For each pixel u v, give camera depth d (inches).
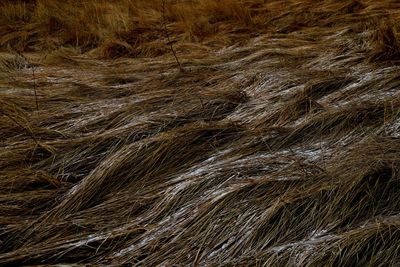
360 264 85.2
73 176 125.0
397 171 103.0
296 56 199.9
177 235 97.2
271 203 100.2
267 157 119.0
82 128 146.0
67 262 96.0
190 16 292.8
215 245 94.3
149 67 206.5
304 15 274.7
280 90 164.4
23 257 95.5
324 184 102.0
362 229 90.3
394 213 95.9
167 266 91.5
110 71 205.6
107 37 270.2
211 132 131.8
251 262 88.3
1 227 104.9
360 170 103.7
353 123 131.1
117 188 117.2
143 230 101.7
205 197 105.9
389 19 228.1
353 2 278.4
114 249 97.8
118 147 132.6
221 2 296.2
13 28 304.8
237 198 102.5
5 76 198.1
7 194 115.3
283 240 93.3
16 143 135.6
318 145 124.4
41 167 127.5
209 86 175.6
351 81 164.4
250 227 96.0
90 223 105.0
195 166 120.3
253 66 193.0
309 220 95.5
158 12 306.5
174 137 127.0
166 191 110.1
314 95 158.1
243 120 145.2
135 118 146.6
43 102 164.9
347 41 210.1
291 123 139.3
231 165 115.1
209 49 234.5
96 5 319.6
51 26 299.4
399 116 132.2
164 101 157.5
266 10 295.7
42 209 113.6
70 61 231.0
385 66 175.0
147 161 121.5
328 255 86.1
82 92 174.7
